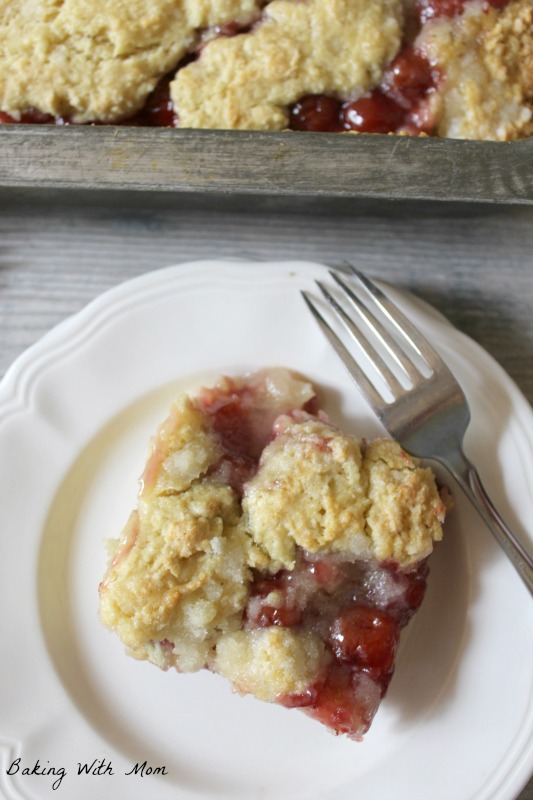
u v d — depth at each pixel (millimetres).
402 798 388
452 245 440
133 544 376
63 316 432
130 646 373
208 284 407
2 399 399
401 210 427
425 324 407
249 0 411
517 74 419
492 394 402
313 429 386
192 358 407
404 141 391
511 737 387
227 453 393
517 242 440
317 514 375
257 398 407
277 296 407
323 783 393
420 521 378
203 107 411
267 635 371
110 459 408
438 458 393
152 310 405
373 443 389
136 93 416
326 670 375
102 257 437
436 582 403
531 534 397
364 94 415
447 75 414
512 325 435
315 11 410
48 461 402
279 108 412
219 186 389
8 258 435
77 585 404
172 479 381
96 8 411
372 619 380
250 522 377
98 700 398
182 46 416
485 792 385
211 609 370
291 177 389
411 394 392
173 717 399
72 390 403
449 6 415
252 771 395
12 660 393
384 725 395
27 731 389
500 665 393
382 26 410
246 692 375
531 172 390
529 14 418
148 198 419
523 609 394
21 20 415
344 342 407
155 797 390
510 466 400
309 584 378
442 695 394
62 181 388
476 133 416
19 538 398
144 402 408
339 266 424
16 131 388
